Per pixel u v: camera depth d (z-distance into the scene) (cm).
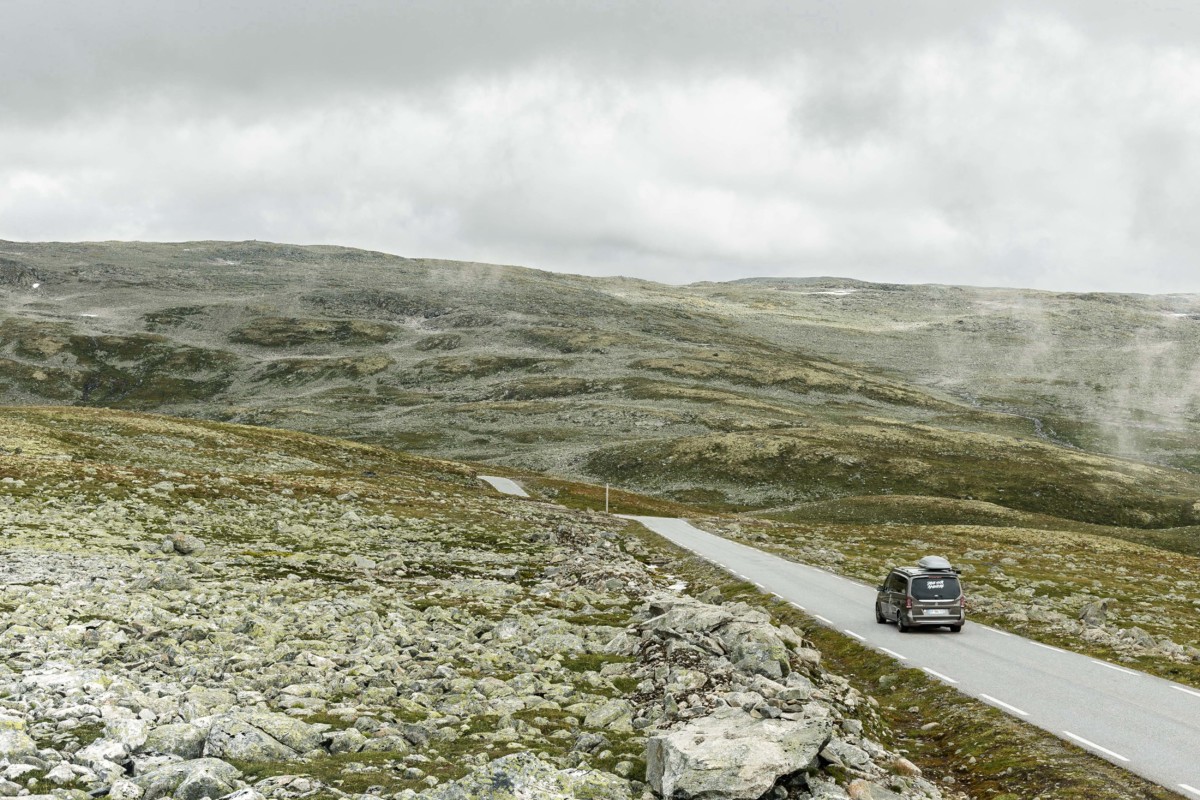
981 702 2052
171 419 10288
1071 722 1859
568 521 7162
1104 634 3078
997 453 18850
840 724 1784
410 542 4875
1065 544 8306
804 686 1905
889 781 1483
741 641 2250
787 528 8844
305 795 1097
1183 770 1531
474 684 1877
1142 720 1886
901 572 3150
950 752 1808
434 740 1453
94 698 1438
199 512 4716
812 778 1361
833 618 3328
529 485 11888
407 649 2219
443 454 19025
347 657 2033
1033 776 1550
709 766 1240
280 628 2272
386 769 1234
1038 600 4447
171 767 1112
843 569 5297
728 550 5881
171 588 2739
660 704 1766
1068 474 17412
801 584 4253
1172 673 2480
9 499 4216
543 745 1465
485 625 2662
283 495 5678
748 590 3991
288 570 3538
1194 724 1856
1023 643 2898
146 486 5000
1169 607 4394
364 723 1451
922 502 12888
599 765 1383
